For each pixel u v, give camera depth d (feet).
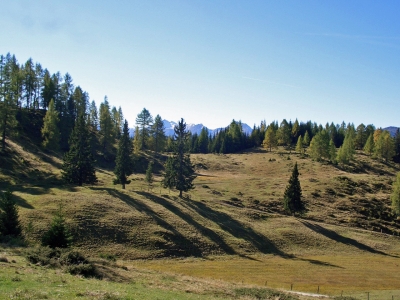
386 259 198.49
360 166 439.63
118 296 57.31
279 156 499.92
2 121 272.72
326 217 268.41
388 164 460.14
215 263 163.12
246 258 176.76
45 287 57.16
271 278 145.07
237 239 199.21
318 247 209.46
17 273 66.90
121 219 186.60
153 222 193.06
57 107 396.37
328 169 411.75
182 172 263.08
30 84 388.57
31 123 357.20
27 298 47.16
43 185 233.96
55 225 117.50
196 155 517.96
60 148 342.85
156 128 439.22
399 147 520.83
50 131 315.37
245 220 232.94
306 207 283.79
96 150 381.19
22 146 301.22
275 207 278.67
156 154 436.76
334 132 619.26
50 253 94.68
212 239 191.93
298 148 510.99
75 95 425.69
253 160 490.08
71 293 54.75
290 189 258.16
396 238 243.19
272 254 189.37
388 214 282.77
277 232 221.46
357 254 205.16
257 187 332.80
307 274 155.63
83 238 160.56
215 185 332.19
